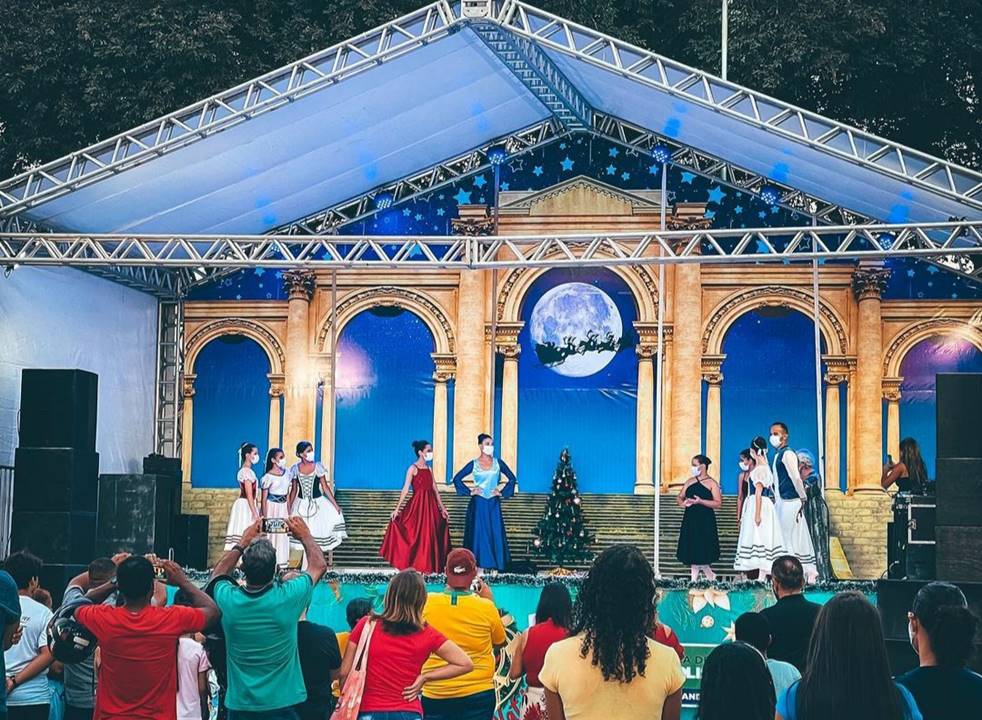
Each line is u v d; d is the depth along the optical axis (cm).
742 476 1767
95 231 2019
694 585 1404
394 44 1764
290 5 2545
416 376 2394
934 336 2322
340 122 1930
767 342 2358
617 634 556
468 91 2005
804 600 813
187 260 1828
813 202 2267
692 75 1780
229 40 2409
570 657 563
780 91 2608
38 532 1688
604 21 2509
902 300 2331
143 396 2275
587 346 2381
